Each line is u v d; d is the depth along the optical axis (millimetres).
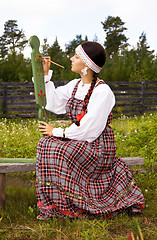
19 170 3014
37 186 2820
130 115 14234
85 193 2783
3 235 2467
